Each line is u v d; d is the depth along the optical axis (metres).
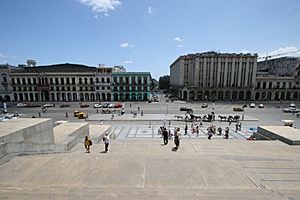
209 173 6.18
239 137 23.56
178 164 6.95
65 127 15.27
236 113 43.41
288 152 11.00
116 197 4.46
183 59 83.25
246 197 4.48
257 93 77.12
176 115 39.03
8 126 9.73
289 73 87.75
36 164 6.87
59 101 67.00
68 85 66.75
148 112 44.22
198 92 76.88
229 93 76.44
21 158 7.46
